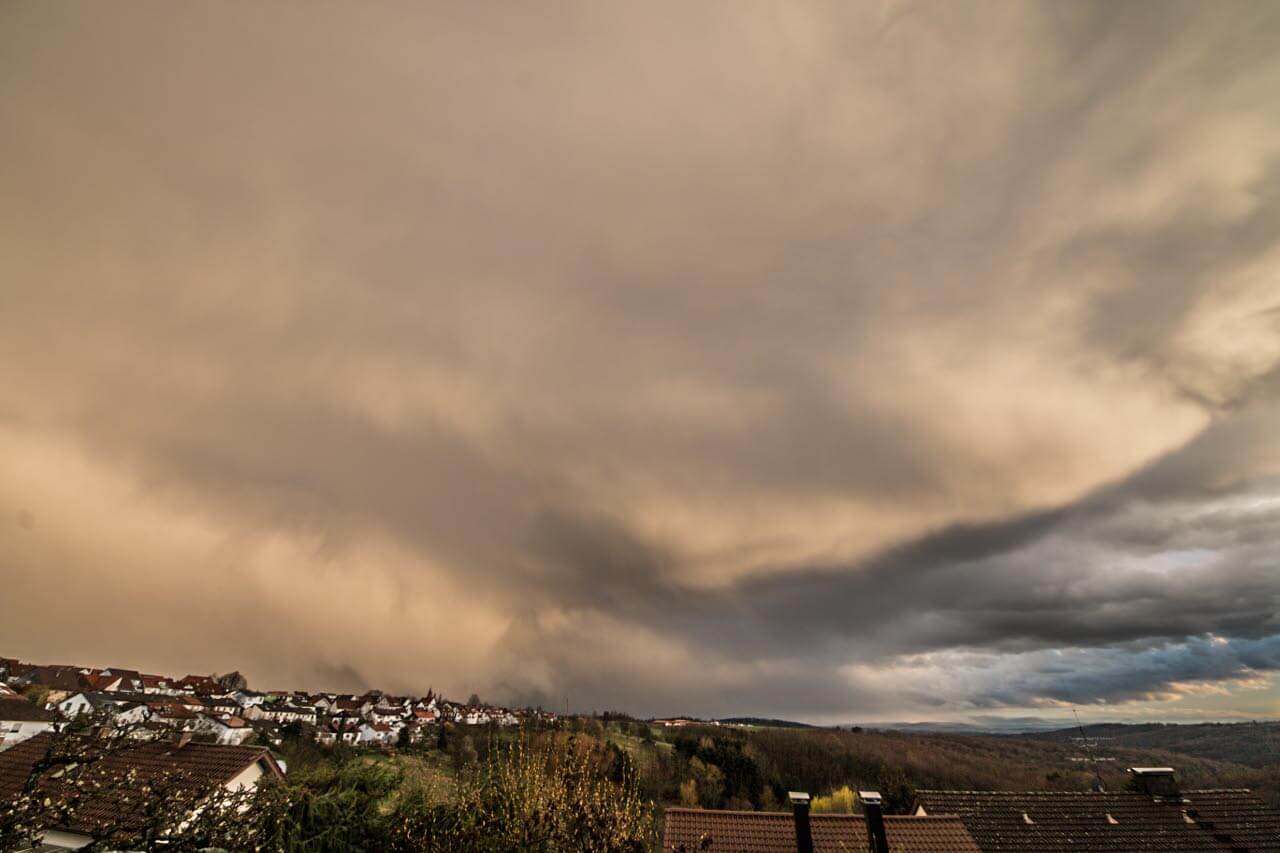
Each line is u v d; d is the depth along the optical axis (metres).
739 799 64.94
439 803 16.39
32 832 10.33
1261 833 26.55
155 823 11.40
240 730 73.62
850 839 23.56
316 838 15.80
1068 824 27.50
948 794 29.72
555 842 13.02
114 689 104.62
